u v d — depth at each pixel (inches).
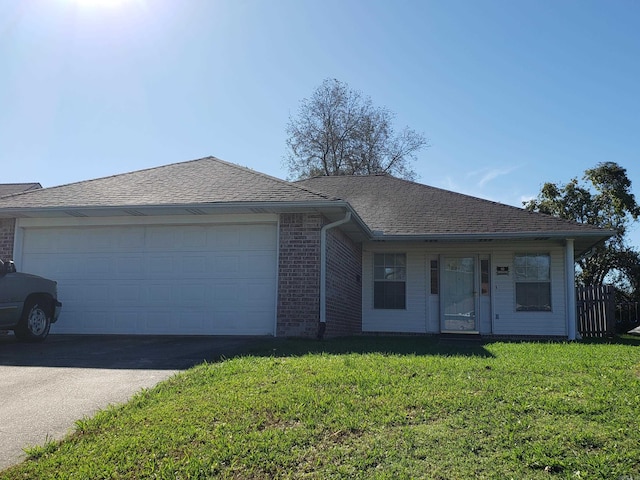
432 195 684.1
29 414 227.9
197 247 473.7
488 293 612.1
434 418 203.5
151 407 225.3
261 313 457.4
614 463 166.2
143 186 500.1
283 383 246.8
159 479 169.8
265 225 466.0
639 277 1016.9
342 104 1601.9
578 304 660.1
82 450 189.5
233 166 541.6
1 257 493.0
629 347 386.0
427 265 628.7
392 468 169.5
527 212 616.4
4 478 173.5
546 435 185.6
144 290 476.4
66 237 494.3
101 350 367.9
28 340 414.9
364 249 637.3
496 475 163.5
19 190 754.2
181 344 395.2
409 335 608.1
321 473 169.0
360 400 222.2
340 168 1588.3
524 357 315.9
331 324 480.7
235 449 183.0
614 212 1058.1
